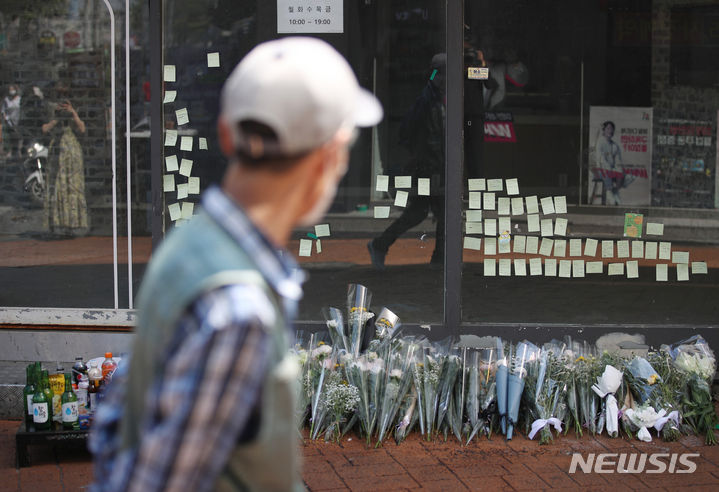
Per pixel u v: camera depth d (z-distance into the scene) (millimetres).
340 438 7863
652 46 9211
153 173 9328
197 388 2062
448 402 7961
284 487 2379
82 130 9367
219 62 9234
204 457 2045
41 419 7207
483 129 9281
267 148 2336
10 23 9258
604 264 9461
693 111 9320
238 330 2113
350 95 2439
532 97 9250
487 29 9156
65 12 9227
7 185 9430
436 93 9227
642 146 9336
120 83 9273
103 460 2459
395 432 7887
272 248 2383
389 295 9445
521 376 8039
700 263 9469
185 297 2164
